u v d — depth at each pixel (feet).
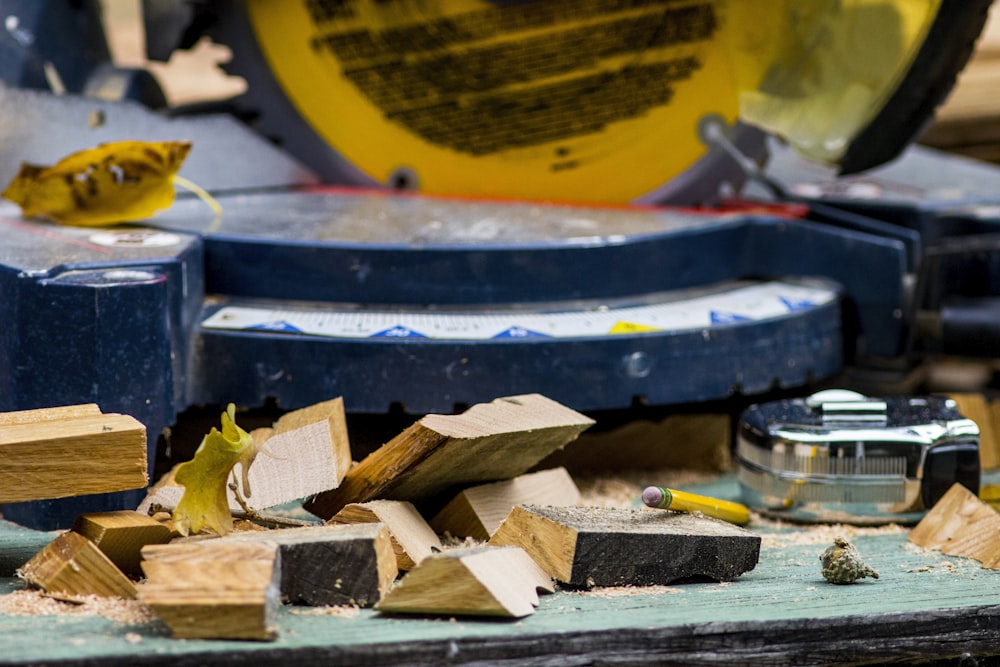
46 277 11.61
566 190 16.90
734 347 13.66
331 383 12.69
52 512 11.44
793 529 12.32
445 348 12.66
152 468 11.87
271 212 15.61
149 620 9.24
